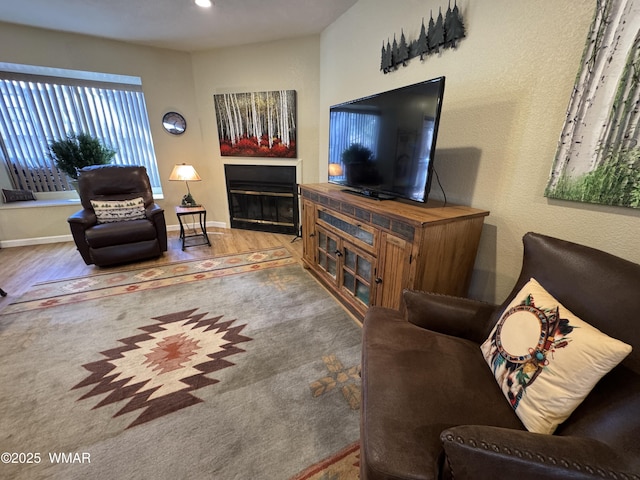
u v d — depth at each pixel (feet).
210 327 6.30
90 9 8.26
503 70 4.60
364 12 7.77
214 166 13.29
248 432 3.94
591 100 3.52
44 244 11.18
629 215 3.42
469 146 5.34
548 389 2.53
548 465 1.92
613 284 2.68
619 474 1.87
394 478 2.28
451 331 4.01
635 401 2.16
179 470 3.46
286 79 11.19
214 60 11.78
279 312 6.92
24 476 3.38
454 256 4.91
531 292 3.23
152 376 4.90
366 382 3.14
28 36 9.57
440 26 5.49
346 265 6.86
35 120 11.37
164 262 9.82
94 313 6.75
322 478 3.40
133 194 10.36
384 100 5.65
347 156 7.15
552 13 3.87
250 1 7.86
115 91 12.27
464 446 2.04
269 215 13.33
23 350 5.48
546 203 4.26
